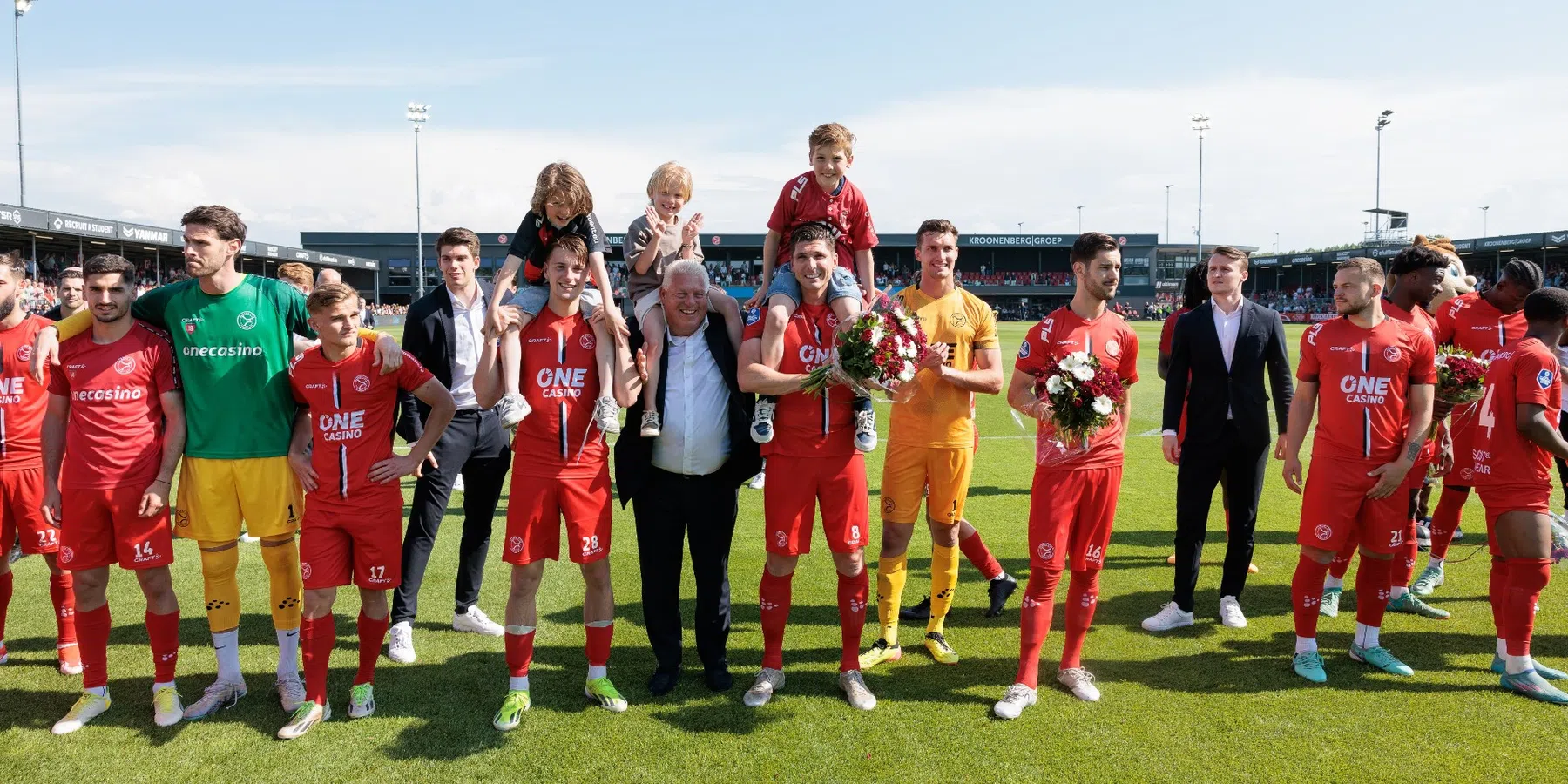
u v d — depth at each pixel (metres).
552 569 6.04
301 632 3.87
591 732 3.67
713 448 3.95
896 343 3.59
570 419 3.75
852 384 3.63
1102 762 3.39
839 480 3.89
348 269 60.78
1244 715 3.78
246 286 3.83
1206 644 4.63
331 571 3.69
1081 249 4.09
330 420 3.66
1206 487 4.81
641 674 4.29
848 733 3.64
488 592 5.56
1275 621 4.97
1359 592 4.34
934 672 4.32
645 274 5.34
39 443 4.24
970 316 4.32
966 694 4.04
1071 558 4.04
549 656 4.52
